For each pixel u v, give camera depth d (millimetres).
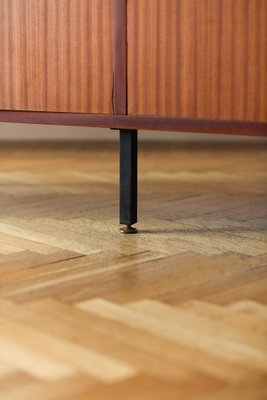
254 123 1739
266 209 2285
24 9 1994
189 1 1776
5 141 4328
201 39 1774
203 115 1802
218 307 1381
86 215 2164
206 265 1659
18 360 1138
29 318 1322
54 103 1989
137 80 1871
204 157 3621
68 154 3709
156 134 4488
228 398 1013
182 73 1812
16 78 2031
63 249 1783
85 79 1936
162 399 1008
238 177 2934
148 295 1447
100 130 4500
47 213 2186
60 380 1066
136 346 1195
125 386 1047
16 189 2592
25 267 1630
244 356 1157
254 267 1646
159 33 1826
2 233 1935
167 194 2525
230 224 2072
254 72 1721
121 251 1771
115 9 1870
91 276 1569
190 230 1992
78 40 1931
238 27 1724
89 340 1220
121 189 1942
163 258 1714
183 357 1150
